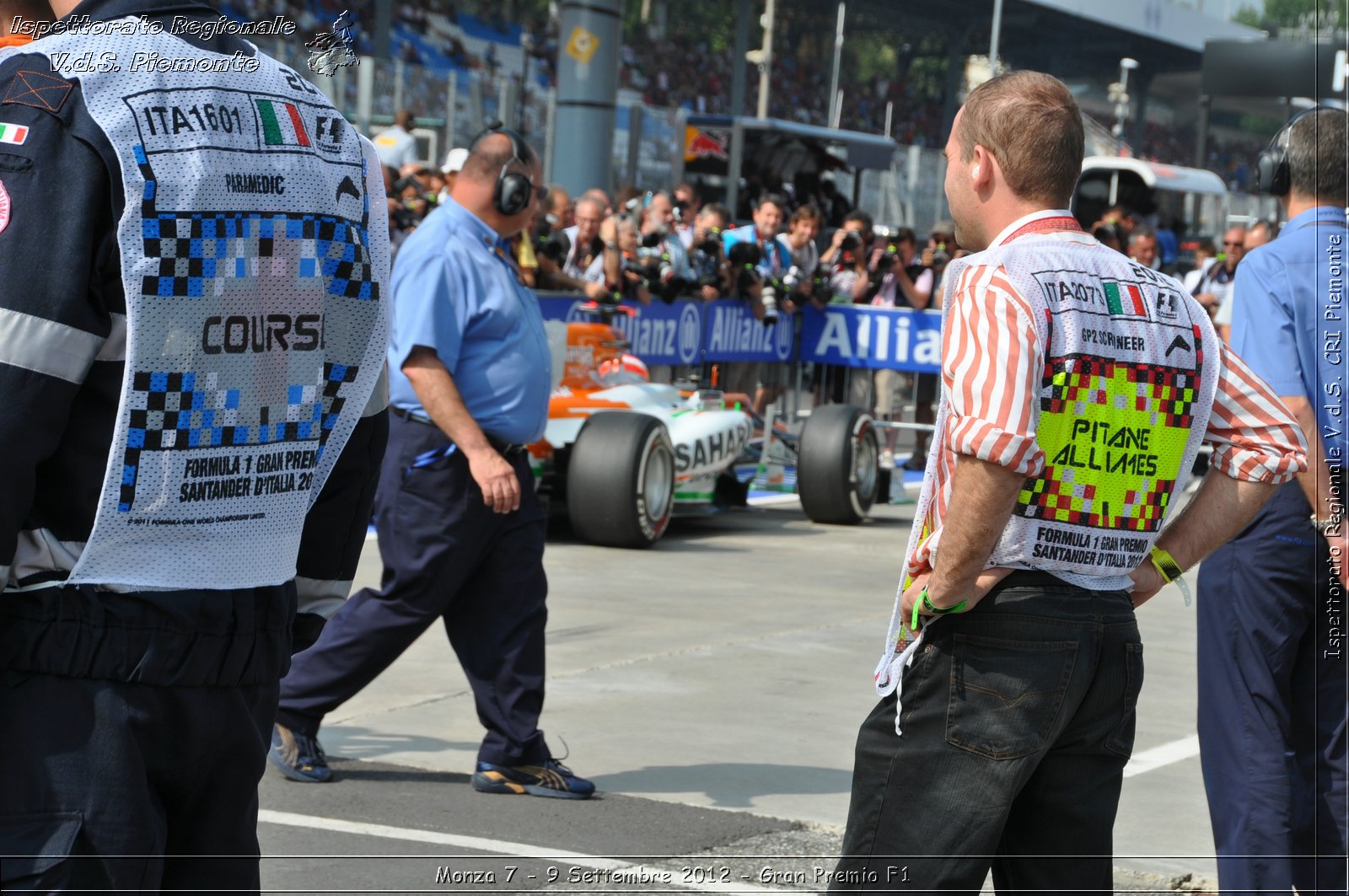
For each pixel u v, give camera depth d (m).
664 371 19.52
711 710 9.18
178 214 3.01
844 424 17.17
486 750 7.40
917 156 39.62
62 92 2.94
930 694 3.95
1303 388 5.35
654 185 33.38
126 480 3.02
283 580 3.40
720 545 15.70
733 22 53.09
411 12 40.56
